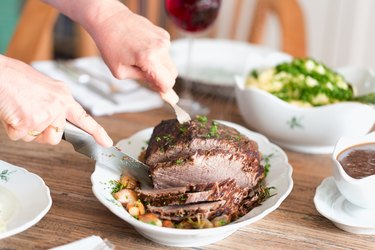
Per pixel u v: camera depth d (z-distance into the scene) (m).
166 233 0.93
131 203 1.01
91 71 1.57
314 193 1.14
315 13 2.47
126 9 1.17
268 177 1.10
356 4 2.38
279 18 2.03
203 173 1.04
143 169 1.06
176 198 1.01
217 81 1.52
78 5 1.16
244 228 1.02
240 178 1.05
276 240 1.00
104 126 1.35
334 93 1.30
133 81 1.55
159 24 2.44
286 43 1.98
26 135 0.95
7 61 0.95
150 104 1.45
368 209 1.03
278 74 1.34
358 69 1.42
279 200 1.00
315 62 1.37
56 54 2.74
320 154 1.28
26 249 0.95
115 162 1.07
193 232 0.93
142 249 0.97
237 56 1.68
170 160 1.07
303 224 1.04
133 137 1.21
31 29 1.81
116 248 0.97
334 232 1.03
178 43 1.69
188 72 1.50
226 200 1.00
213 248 0.98
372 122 1.25
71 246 0.91
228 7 2.57
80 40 2.43
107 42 1.13
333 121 1.21
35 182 1.03
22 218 0.95
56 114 0.93
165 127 1.13
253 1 2.50
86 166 1.19
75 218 1.03
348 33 2.44
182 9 1.40
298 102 1.28
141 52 1.10
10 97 0.91
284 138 1.27
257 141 1.19
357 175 1.02
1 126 1.31
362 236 1.02
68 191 1.10
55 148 1.24
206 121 1.12
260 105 1.25
